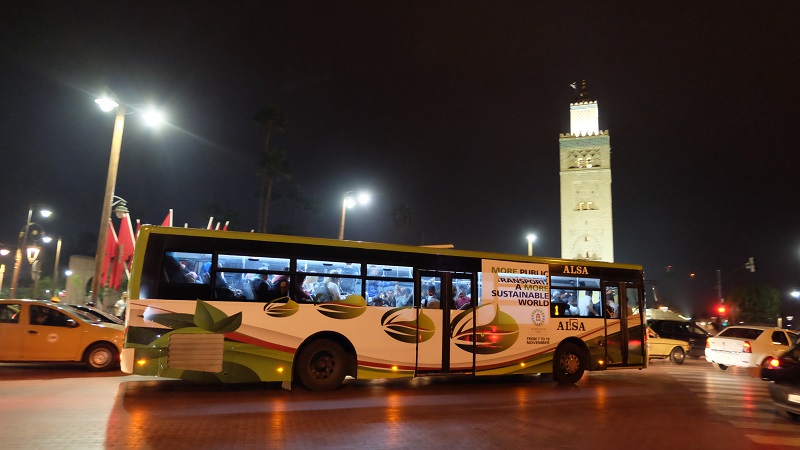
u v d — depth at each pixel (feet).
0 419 28.09
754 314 204.03
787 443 26.94
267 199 150.30
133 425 27.20
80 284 123.34
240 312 36.73
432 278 42.80
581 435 27.58
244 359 36.47
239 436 25.44
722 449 25.49
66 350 46.44
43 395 35.50
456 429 28.22
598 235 246.68
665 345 76.54
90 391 37.42
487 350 43.55
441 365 41.83
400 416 31.37
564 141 256.73
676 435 28.22
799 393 32.45
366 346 39.70
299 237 39.24
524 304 45.75
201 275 36.37
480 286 44.19
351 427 28.04
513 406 35.83
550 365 46.21
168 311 35.24
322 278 39.32
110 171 67.00
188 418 29.25
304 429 27.27
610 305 49.90
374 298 40.63
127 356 34.27
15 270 111.14
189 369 35.09
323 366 38.99
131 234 101.50
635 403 38.50
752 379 56.49
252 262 37.68
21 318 46.14
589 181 251.39
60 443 23.52
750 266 130.00
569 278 48.34
